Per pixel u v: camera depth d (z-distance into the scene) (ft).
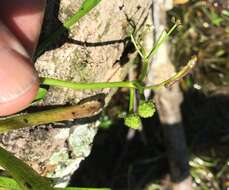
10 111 0.28
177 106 0.58
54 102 0.33
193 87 0.72
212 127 0.70
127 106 0.68
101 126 0.67
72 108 0.31
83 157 0.38
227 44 0.74
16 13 0.29
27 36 0.30
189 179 0.62
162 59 0.49
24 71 0.27
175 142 0.60
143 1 0.35
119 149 0.68
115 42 0.34
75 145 0.37
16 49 0.28
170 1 0.47
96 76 0.35
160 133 0.69
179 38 0.72
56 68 0.33
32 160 0.35
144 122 0.69
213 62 0.73
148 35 0.45
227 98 0.72
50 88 0.33
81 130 0.37
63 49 0.32
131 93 0.32
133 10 0.34
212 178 0.67
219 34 0.74
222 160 0.68
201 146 0.69
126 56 0.37
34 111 0.33
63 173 0.39
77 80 0.34
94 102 0.31
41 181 0.26
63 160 0.37
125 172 0.67
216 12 0.75
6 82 0.27
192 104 0.71
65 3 0.32
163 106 0.57
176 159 0.60
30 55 0.30
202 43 0.73
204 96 0.72
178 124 0.59
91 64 0.34
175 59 0.70
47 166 0.37
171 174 0.62
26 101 0.28
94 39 0.33
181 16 0.72
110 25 0.33
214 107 0.71
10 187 0.30
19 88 0.27
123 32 0.34
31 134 0.34
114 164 0.67
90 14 0.32
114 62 0.35
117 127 0.68
